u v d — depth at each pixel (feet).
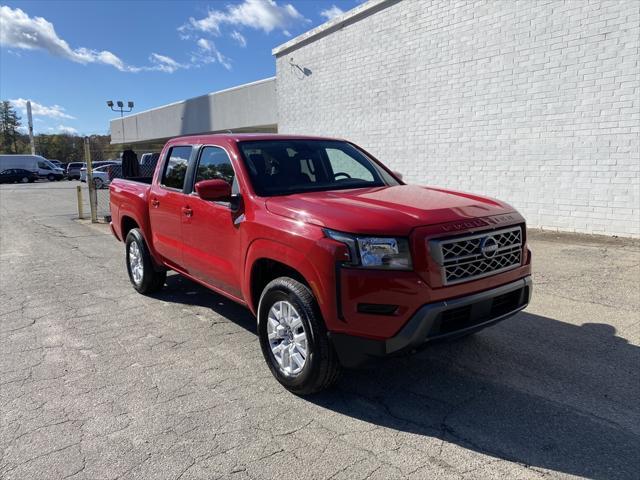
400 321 10.03
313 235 10.73
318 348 10.90
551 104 29.86
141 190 19.90
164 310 18.51
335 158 15.87
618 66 26.78
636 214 27.17
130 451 9.66
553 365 13.02
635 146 26.73
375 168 16.47
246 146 14.66
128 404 11.48
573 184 29.53
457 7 34.14
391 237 10.09
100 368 13.47
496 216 11.55
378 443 9.78
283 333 12.00
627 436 9.79
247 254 12.80
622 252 24.35
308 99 49.55
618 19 26.48
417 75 37.70
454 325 10.69
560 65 29.14
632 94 26.48
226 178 14.48
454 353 13.92
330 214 10.89
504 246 11.38
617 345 14.16
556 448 9.46
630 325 15.56
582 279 20.29
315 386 11.27
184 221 16.28
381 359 10.36
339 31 44.42
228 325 16.78
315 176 14.82
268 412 11.04
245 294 13.30
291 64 51.06
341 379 12.59
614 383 11.98
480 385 12.08
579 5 27.86
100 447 9.82
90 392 12.09
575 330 15.29
